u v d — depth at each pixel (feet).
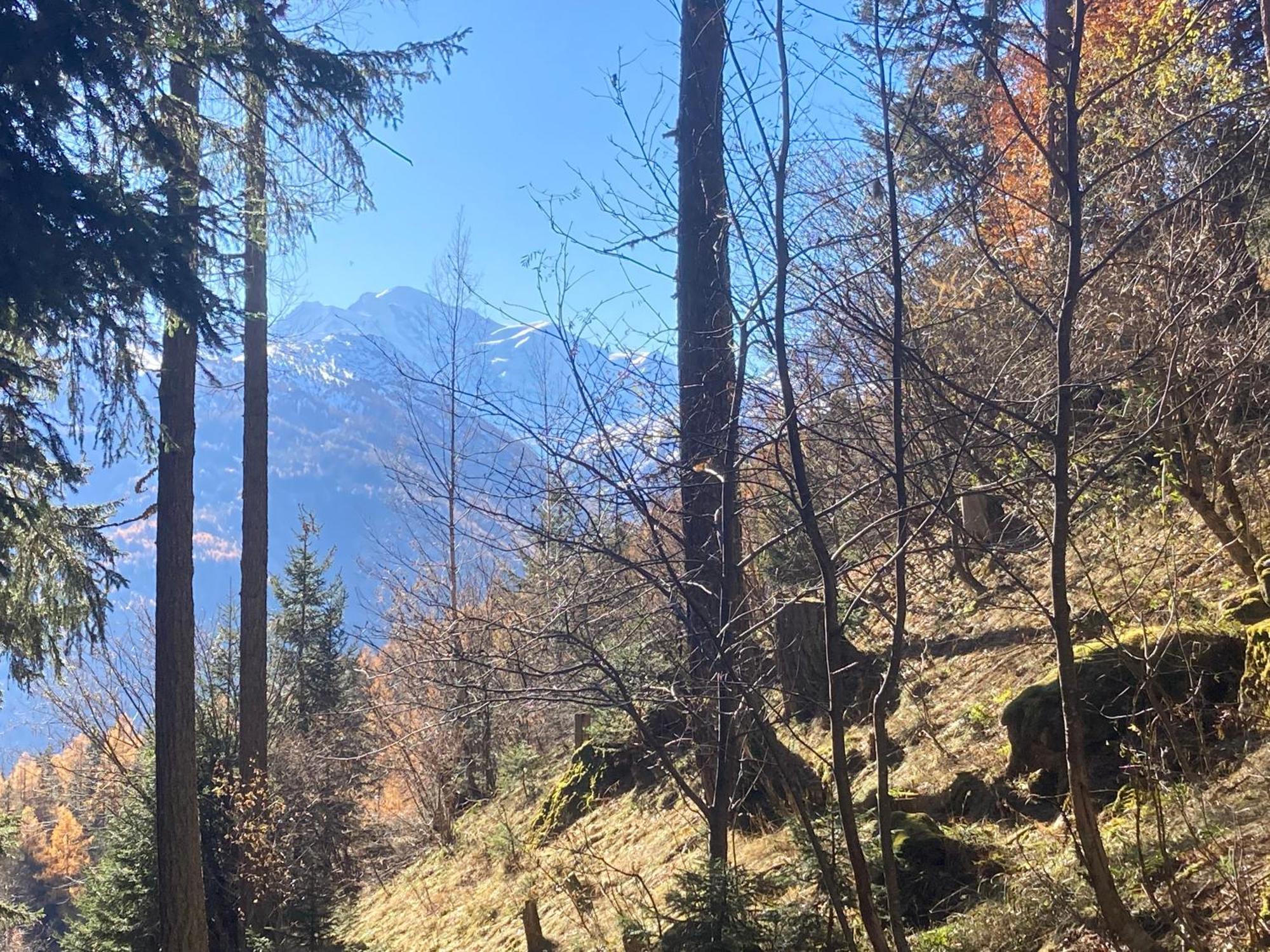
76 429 22.31
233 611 65.92
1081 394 16.58
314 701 77.10
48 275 16.90
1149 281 14.51
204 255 21.35
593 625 15.75
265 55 22.65
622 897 25.73
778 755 13.89
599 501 15.06
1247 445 19.90
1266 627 17.12
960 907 16.44
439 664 17.10
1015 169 18.17
